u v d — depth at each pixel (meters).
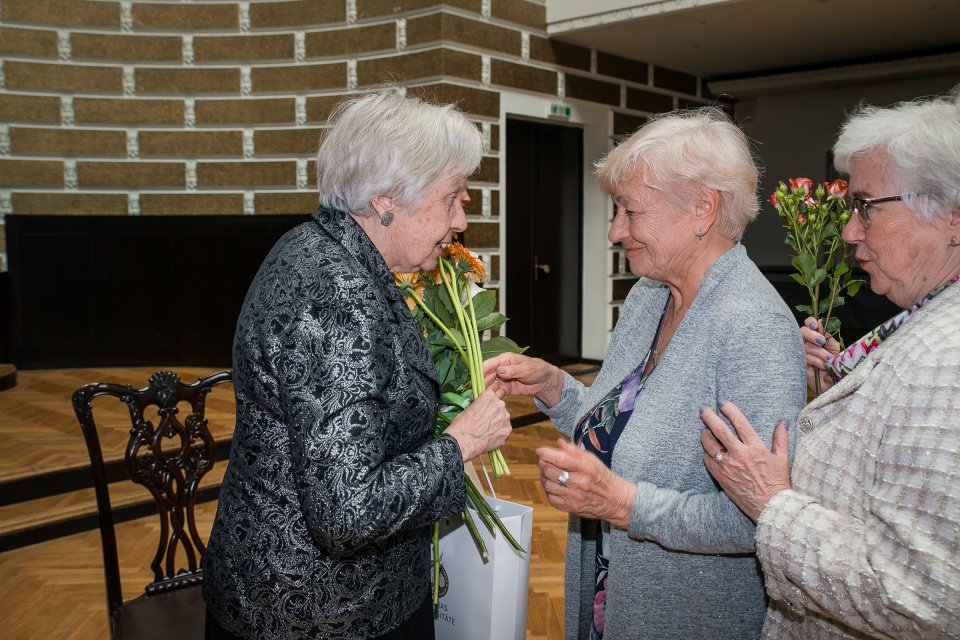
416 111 1.21
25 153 7.53
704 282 1.33
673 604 1.32
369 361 1.07
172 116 7.59
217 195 7.66
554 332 8.09
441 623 1.53
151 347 7.82
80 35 7.45
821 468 1.06
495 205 7.00
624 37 7.38
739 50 7.98
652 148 1.30
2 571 3.44
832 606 0.97
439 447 1.15
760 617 1.33
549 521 3.89
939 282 1.05
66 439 4.85
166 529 2.05
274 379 1.11
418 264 1.27
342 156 1.20
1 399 6.12
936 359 0.92
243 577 1.16
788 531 1.02
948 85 8.56
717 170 1.28
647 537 1.27
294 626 1.16
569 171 8.05
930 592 0.86
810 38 7.51
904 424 0.92
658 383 1.35
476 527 1.47
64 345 7.72
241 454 1.18
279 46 7.33
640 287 1.64
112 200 7.70
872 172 1.07
